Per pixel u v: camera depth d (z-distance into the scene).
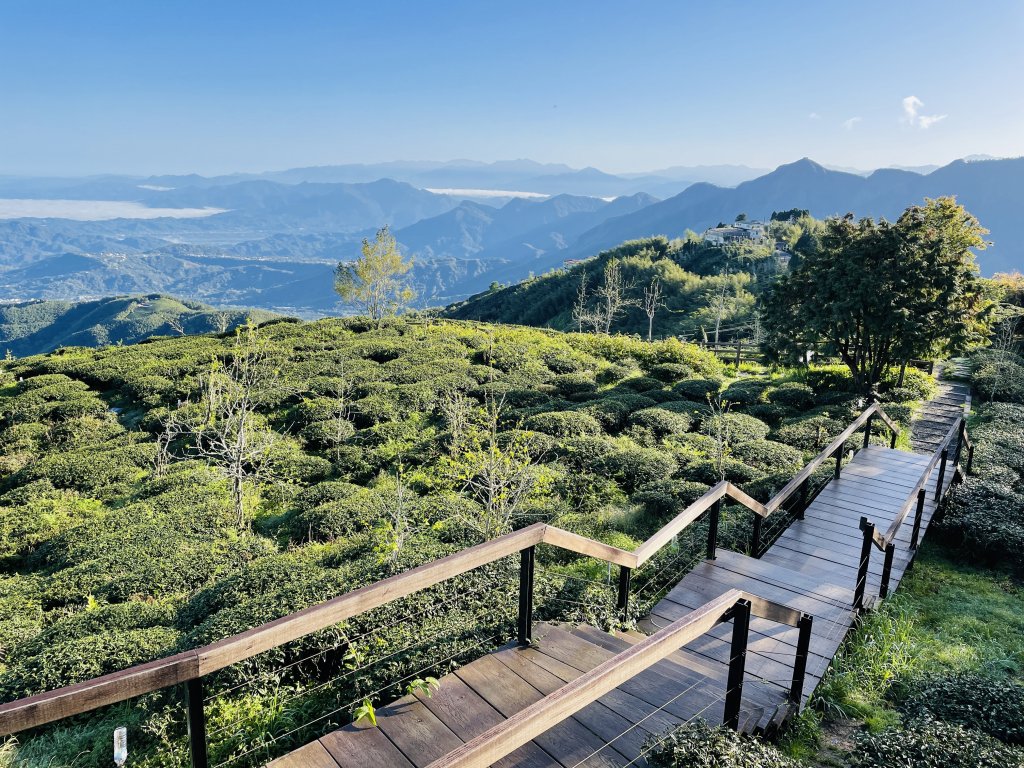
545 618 6.29
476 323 44.66
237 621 6.87
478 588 6.96
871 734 5.22
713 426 17.39
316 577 7.98
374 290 48.47
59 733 5.62
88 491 16.59
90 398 24.48
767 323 24.53
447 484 14.65
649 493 12.07
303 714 5.28
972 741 4.72
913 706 5.67
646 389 24.95
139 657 6.85
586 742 4.24
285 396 22.75
